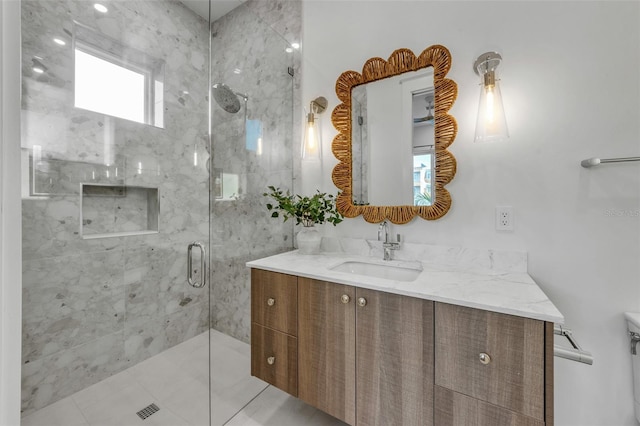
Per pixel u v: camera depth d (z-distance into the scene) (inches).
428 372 38.1
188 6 83.2
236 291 70.8
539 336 31.1
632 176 42.3
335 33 69.9
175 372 67.1
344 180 67.4
